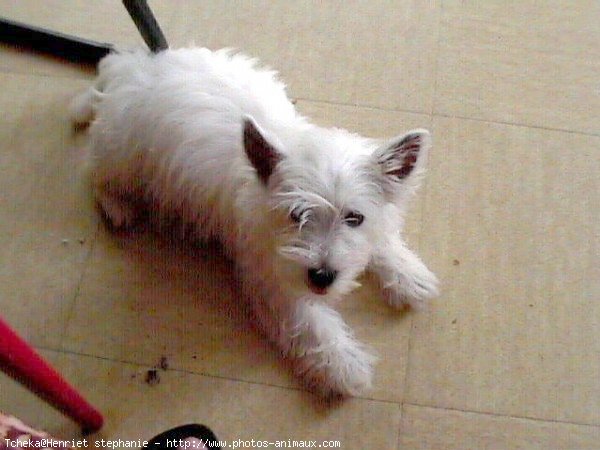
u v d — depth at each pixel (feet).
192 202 2.48
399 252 2.61
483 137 2.87
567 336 2.54
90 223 2.73
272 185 2.11
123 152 2.49
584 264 2.66
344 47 3.06
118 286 2.62
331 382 2.43
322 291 2.15
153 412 2.43
